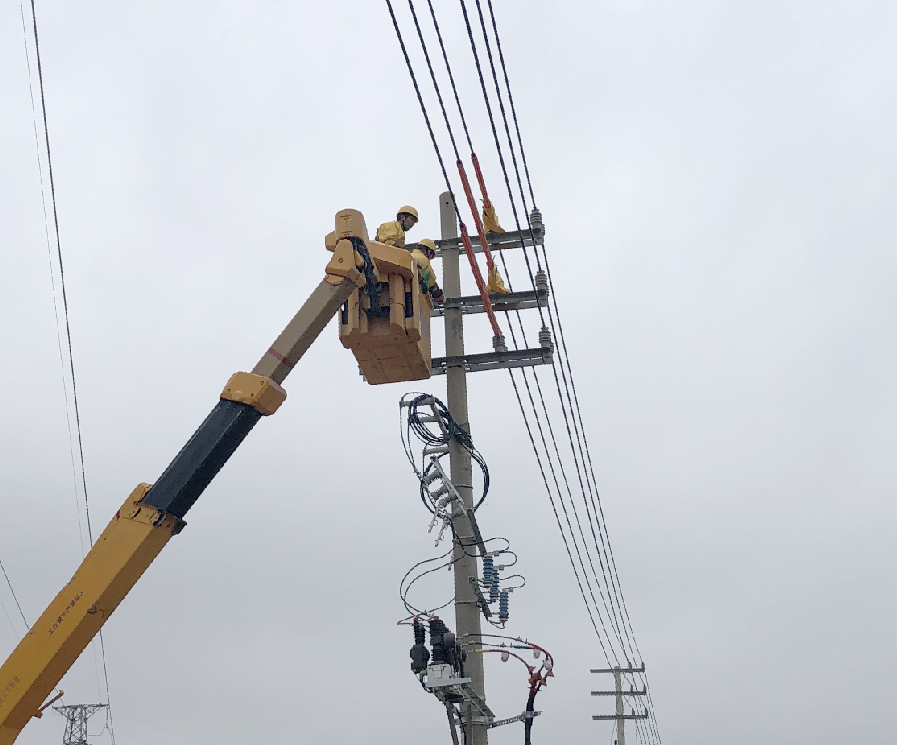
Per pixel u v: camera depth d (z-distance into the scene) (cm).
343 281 911
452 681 1168
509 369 1464
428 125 942
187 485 829
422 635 1225
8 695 767
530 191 1171
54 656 778
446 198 1528
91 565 805
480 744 1272
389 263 1057
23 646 780
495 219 1481
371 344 1084
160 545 823
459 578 1312
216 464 845
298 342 895
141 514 820
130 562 806
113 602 805
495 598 1320
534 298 1482
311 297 907
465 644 1278
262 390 861
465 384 1445
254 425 867
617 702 4044
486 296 1358
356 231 949
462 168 1041
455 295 1480
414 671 1202
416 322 1066
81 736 4200
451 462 1339
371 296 1051
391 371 1134
